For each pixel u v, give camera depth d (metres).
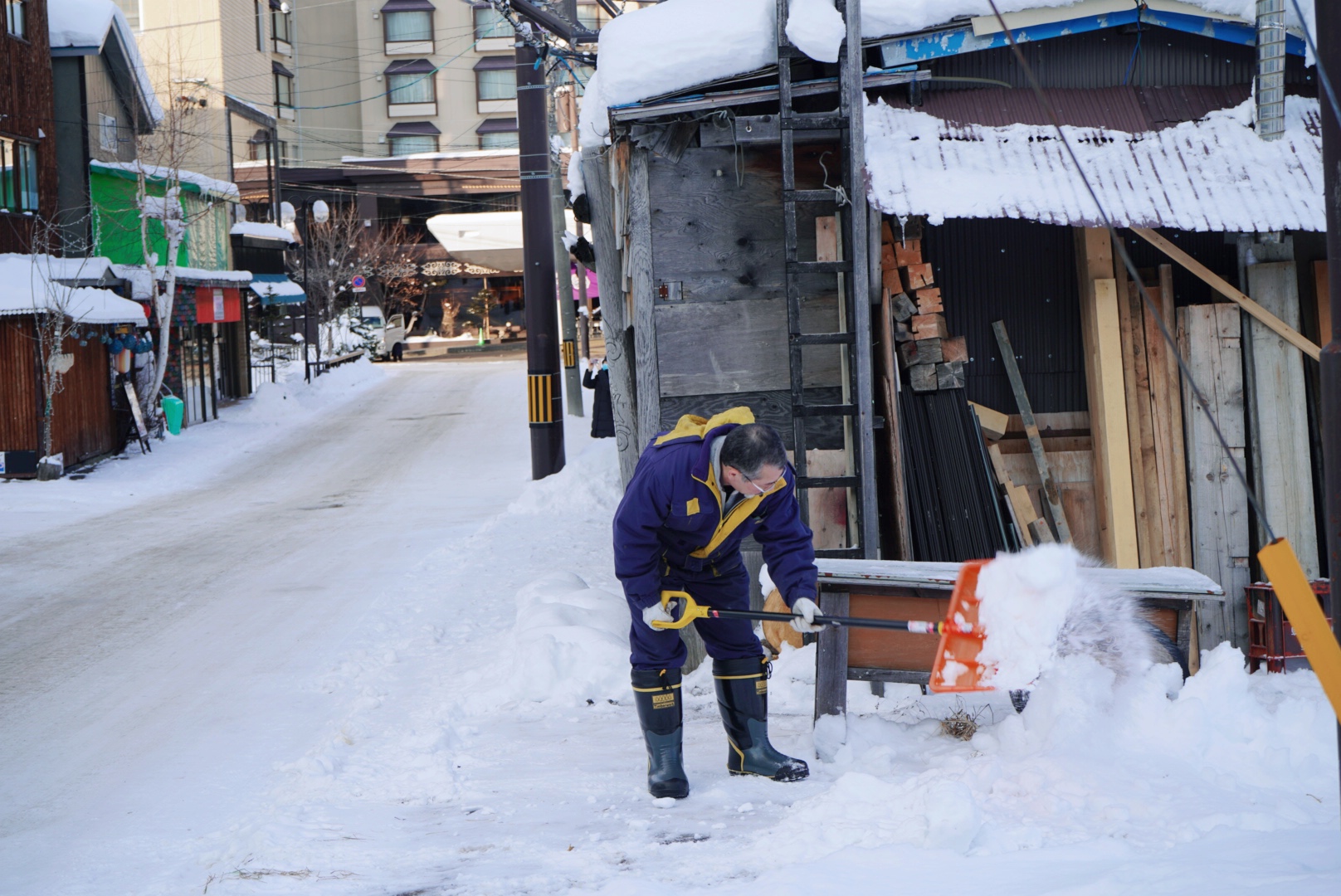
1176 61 6.88
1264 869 2.68
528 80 16.39
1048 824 3.45
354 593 9.80
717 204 6.95
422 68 60.81
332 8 60.66
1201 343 6.80
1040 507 7.03
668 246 6.96
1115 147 6.48
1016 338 7.15
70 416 20.31
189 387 26.75
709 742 5.23
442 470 19.70
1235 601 6.75
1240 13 6.63
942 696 5.42
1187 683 4.27
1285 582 2.24
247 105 34.47
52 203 22.38
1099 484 6.96
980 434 7.00
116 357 22.06
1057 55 6.88
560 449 16.98
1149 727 4.11
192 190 27.97
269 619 8.92
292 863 3.71
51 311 18.89
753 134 6.63
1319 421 6.78
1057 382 7.14
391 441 23.83
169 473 19.81
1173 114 6.68
